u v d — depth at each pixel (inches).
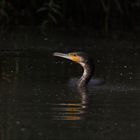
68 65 642.2
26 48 739.4
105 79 561.9
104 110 439.5
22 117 418.0
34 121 408.2
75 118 416.5
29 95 488.1
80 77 573.6
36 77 567.2
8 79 555.8
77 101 468.1
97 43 793.6
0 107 444.5
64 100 471.8
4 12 868.6
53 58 680.4
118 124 402.0
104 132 383.2
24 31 863.1
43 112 431.5
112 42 804.6
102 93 503.5
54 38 818.2
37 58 676.1
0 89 508.7
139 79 561.9
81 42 794.8
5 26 882.1
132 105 455.2
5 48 735.7
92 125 399.2
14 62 644.7
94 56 696.4
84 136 374.0
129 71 603.5
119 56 699.4
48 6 894.4
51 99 473.7
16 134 378.0
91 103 461.7
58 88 521.3
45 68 618.5
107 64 644.1
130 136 374.9
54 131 384.5
